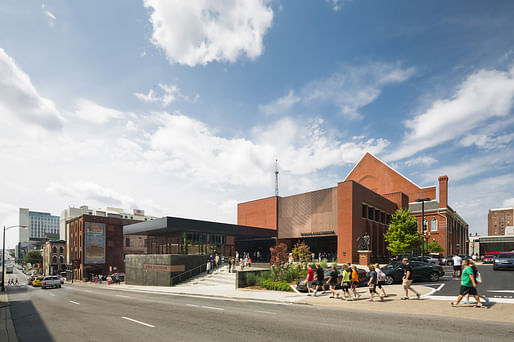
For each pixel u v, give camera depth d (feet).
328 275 65.46
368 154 255.50
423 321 33.68
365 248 114.83
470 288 39.83
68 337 30.09
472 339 26.45
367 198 153.28
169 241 143.64
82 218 204.44
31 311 50.03
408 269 47.80
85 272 198.80
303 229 169.68
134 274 120.06
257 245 203.10
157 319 38.11
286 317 37.83
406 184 234.79
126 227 153.17
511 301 42.11
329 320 35.53
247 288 73.56
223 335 29.35
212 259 114.42
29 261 367.86
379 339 27.17
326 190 159.33
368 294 54.85
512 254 85.35
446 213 215.10
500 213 490.08
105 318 39.63
